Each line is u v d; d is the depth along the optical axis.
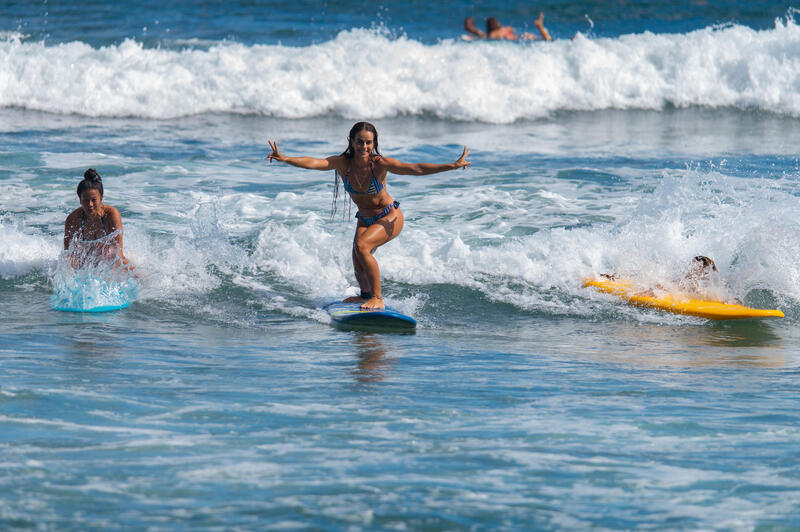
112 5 102.75
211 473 14.41
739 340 28.16
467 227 38.72
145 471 14.44
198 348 25.06
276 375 21.92
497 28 87.44
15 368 21.33
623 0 111.94
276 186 46.09
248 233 37.47
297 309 30.50
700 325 29.92
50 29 88.81
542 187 45.78
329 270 34.38
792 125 66.94
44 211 39.91
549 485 14.19
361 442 16.33
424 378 22.08
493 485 14.14
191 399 19.11
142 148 55.44
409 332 28.38
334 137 61.31
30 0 103.12
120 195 43.09
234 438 16.39
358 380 21.64
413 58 73.00
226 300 31.16
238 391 20.03
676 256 34.00
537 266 34.31
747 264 33.44
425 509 13.09
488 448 16.06
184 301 30.80
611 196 44.16
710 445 16.44
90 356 23.27
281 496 13.48
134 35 87.44
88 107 68.19
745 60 73.62
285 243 36.00
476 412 18.69
